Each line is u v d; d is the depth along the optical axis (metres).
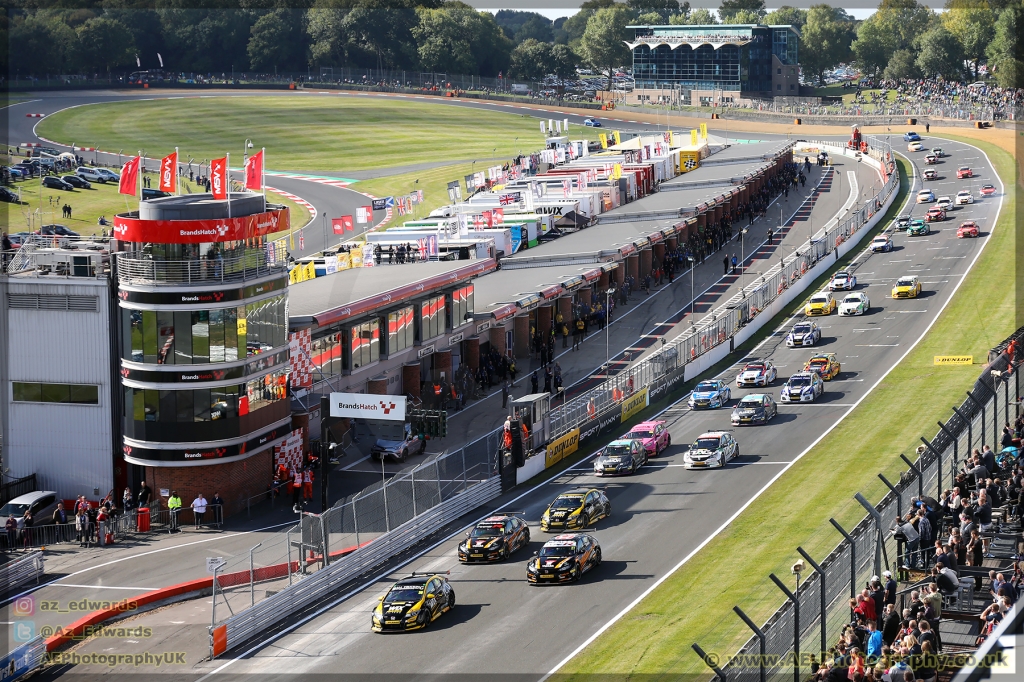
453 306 176.50
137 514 127.62
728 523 118.44
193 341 130.62
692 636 91.25
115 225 133.88
